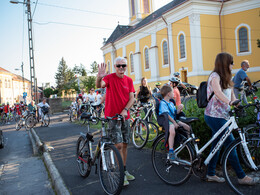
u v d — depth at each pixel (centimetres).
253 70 2231
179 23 2428
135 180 378
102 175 347
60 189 363
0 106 2256
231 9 2306
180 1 2784
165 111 356
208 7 2286
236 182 317
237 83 681
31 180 455
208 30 2292
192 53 2278
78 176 426
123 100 366
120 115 347
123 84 369
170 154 344
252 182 302
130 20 4344
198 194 306
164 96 381
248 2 2225
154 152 376
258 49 2206
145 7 4172
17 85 5412
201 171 324
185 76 2462
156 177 383
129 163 467
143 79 727
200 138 400
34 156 674
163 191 328
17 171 528
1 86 4538
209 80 317
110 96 365
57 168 486
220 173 356
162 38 2767
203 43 2267
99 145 362
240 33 2294
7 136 1194
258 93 1131
